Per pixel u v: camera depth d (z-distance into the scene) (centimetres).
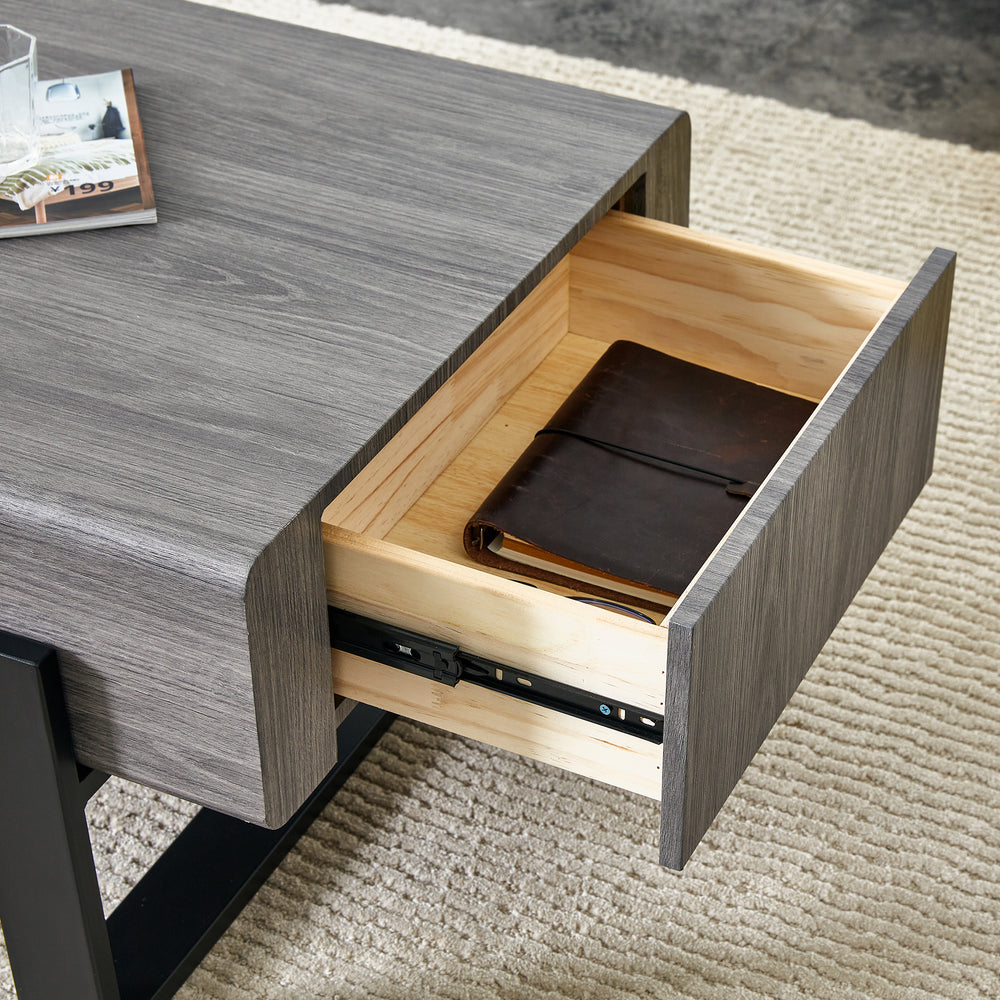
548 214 96
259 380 82
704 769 77
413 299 88
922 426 102
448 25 215
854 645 127
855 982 101
